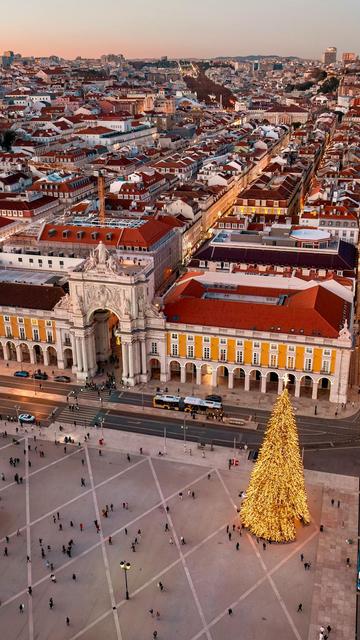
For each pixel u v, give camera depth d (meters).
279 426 106.56
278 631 96.81
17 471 133.38
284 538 113.06
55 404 157.25
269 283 178.50
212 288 178.38
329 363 150.38
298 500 111.44
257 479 111.75
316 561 109.69
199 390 162.00
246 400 157.00
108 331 175.12
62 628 97.75
